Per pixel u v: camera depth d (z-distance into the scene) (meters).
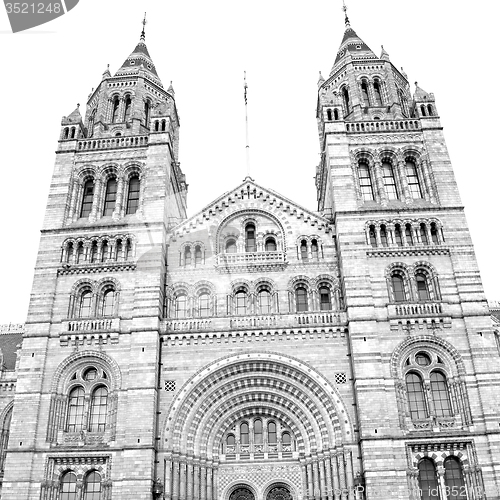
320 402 45.81
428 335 46.22
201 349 47.41
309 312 48.38
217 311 49.75
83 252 51.78
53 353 47.28
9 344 66.25
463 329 46.41
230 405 47.28
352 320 46.53
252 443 46.72
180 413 45.47
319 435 45.44
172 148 59.78
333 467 43.53
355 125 56.50
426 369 45.53
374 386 43.97
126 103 61.88
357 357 45.09
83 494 42.91
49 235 52.47
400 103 60.28
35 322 48.38
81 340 47.56
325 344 47.12
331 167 53.97
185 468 44.28
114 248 51.75
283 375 46.91
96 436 44.31
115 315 48.34
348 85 61.34
